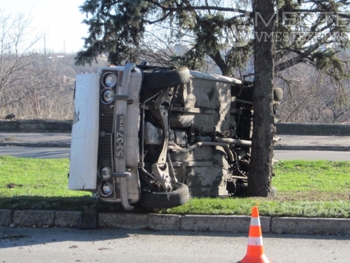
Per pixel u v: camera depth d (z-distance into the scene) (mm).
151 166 7445
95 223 7547
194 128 8625
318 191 10617
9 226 7695
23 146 23000
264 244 6812
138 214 7562
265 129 9445
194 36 15391
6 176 12547
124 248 6578
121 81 7168
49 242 6828
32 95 34406
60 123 27781
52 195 9461
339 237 7199
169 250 6504
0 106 33781
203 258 6172
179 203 7332
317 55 17266
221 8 14453
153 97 7508
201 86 8711
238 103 10016
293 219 7391
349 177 13289
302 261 6086
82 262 5973
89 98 7238
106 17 14117
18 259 6066
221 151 9211
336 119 35844
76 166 7199
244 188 9930
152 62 21812
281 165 15359
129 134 7145
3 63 35562
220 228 7438
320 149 22578
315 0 14188
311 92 30203
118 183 7141
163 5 14773
